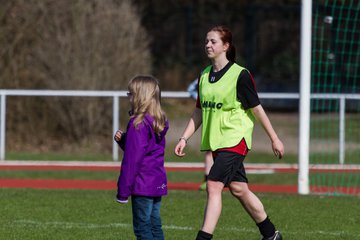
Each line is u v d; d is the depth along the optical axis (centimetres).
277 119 6575
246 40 7994
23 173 4131
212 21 8062
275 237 2167
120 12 5394
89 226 2538
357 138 5422
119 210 2844
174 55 7862
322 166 4288
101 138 5338
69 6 5375
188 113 6128
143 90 1897
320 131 5566
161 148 1941
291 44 8119
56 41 5341
